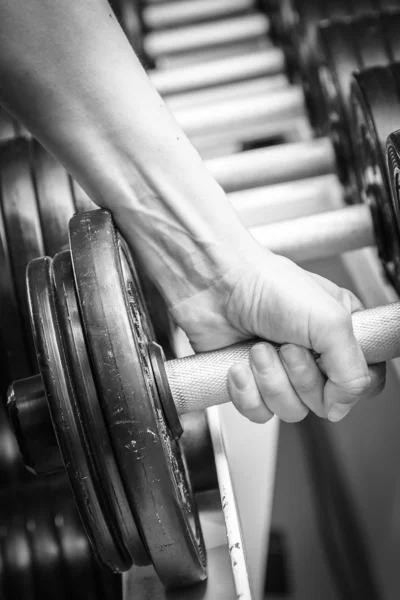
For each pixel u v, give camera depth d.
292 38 1.21
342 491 1.05
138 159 0.60
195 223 0.61
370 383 0.63
